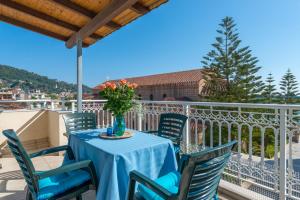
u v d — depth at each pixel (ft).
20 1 8.64
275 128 6.69
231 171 8.16
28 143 15.01
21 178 9.23
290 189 6.43
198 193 3.99
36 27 10.95
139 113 13.60
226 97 46.93
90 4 8.57
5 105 14.74
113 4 7.56
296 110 6.13
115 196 4.97
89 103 14.85
